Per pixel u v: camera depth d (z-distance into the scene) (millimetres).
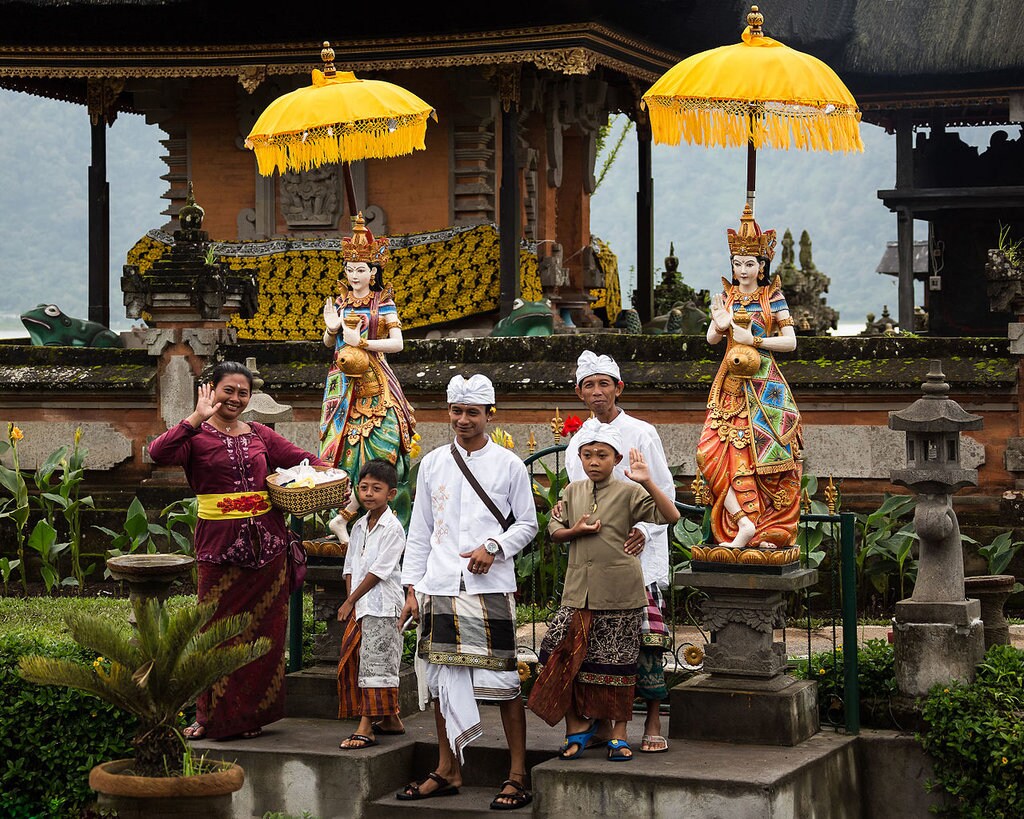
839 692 8227
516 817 7336
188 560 8438
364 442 8523
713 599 7863
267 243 17656
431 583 7520
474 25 16031
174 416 13898
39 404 14320
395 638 7957
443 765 7664
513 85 16234
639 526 7457
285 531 8164
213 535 7961
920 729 7875
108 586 13266
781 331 8023
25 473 14344
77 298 70625
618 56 17000
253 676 8023
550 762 7406
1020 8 24438
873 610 11547
